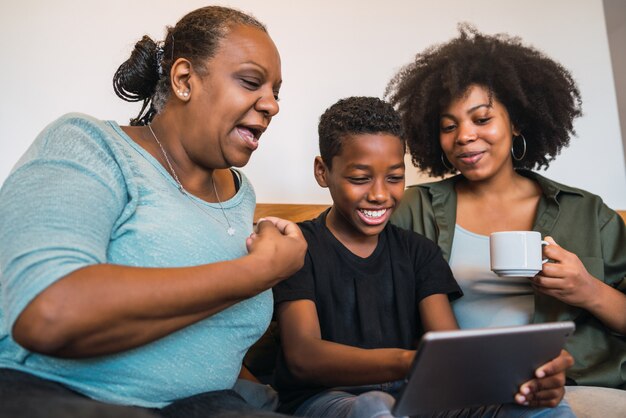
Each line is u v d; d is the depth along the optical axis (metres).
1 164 1.68
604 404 1.14
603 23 2.11
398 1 2.00
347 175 1.18
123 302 0.68
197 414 0.81
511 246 1.16
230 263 0.78
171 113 0.94
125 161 0.85
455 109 1.44
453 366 0.73
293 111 1.89
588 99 2.07
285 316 1.12
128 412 0.63
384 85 1.97
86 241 0.72
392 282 1.23
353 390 1.11
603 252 1.39
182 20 0.96
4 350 0.78
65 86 1.73
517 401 0.86
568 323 0.82
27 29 1.72
